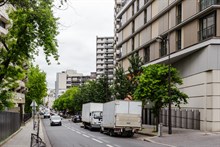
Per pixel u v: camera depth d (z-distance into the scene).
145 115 56.94
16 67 17.45
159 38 35.88
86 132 39.47
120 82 45.47
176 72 33.12
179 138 26.33
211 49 31.78
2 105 19.64
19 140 25.47
